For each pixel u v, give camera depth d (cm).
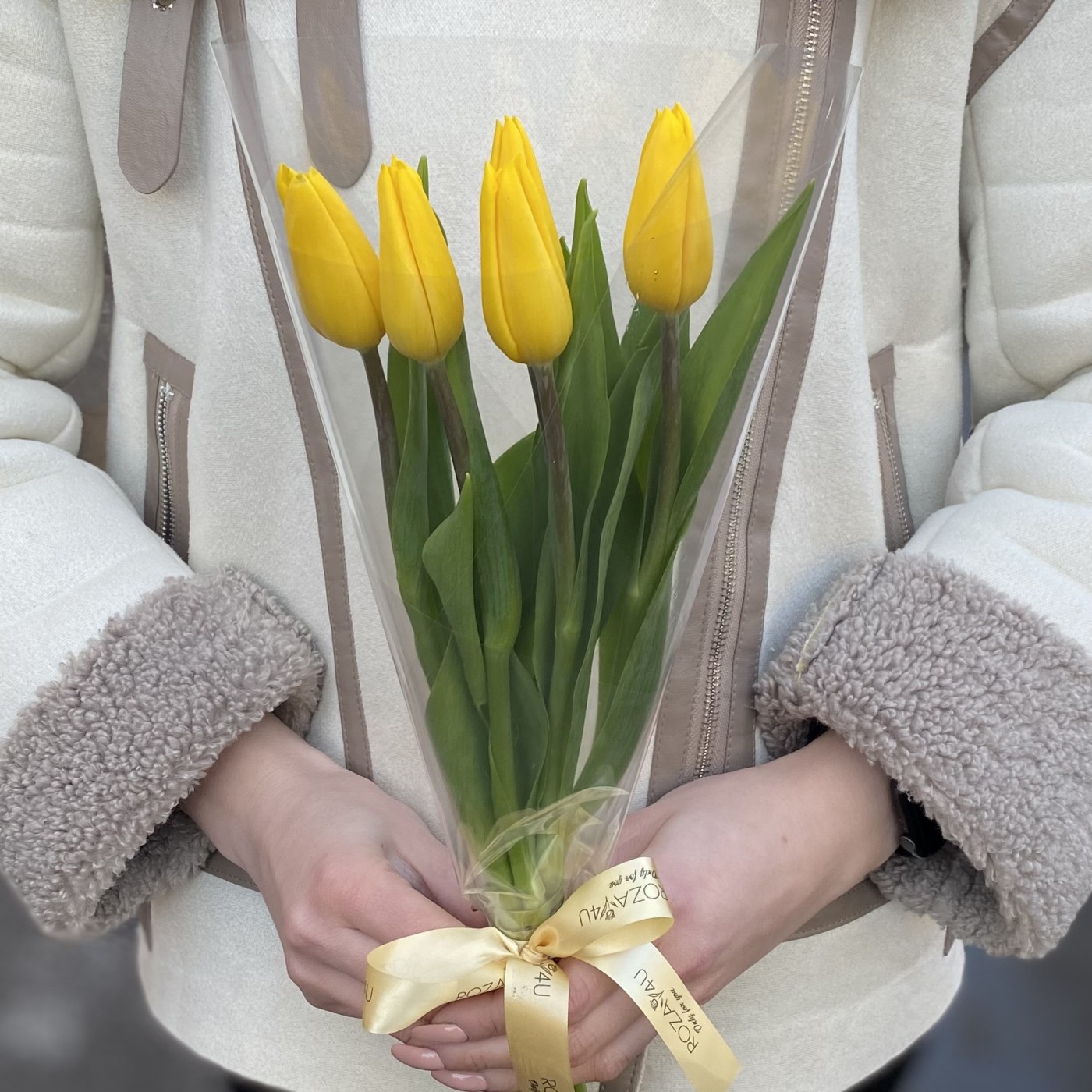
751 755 137
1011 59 133
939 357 140
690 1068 124
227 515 137
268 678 133
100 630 133
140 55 130
